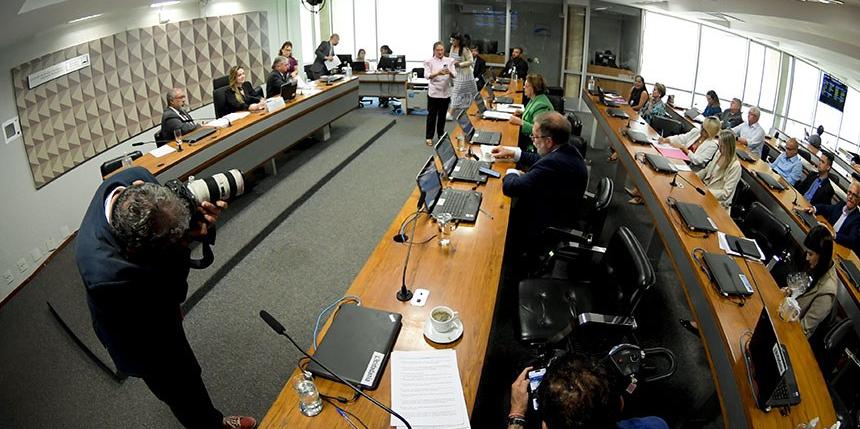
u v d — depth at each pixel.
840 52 4.54
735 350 2.03
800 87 7.70
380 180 5.23
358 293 2.12
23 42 3.74
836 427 1.62
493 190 3.22
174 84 5.93
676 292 3.57
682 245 2.85
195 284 3.27
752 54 8.42
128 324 1.59
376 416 1.55
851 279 3.20
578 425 1.25
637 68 9.66
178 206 1.52
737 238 2.84
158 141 4.38
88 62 4.53
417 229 2.69
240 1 7.12
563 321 2.49
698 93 9.40
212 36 6.61
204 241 1.83
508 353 2.85
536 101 4.62
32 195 3.79
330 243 3.95
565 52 10.11
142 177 1.81
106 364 2.68
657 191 3.60
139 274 1.52
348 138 6.57
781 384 1.66
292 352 2.81
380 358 1.74
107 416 2.42
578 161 3.07
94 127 4.62
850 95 6.64
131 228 1.44
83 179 4.44
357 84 7.13
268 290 3.34
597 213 2.98
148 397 2.54
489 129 4.64
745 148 5.59
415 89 8.42
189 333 2.92
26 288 3.48
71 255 3.94
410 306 2.05
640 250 2.27
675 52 9.62
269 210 4.38
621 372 1.79
